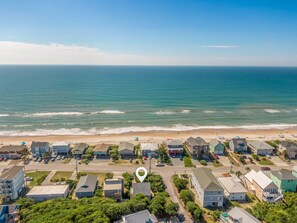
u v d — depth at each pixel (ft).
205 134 419.74
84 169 279.90
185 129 447.42
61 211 183.52
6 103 620.90
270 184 221.25
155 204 195.62
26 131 423.23
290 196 216.54
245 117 535.19
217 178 246.88
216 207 210.59
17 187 226.99
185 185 240.53
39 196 216.74
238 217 172.24
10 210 187.62
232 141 342.44
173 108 596.70
